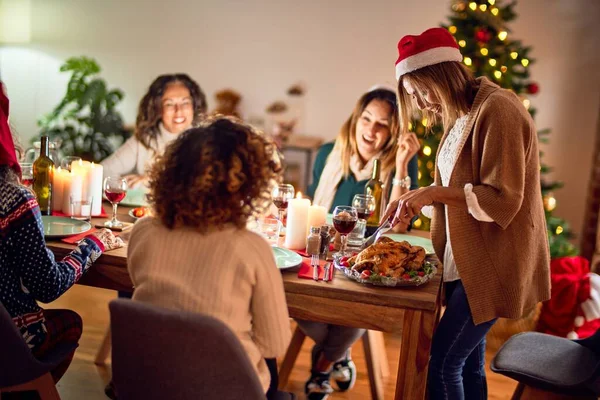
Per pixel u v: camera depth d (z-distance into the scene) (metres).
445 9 5.14
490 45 3.58
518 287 1.77
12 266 1.61
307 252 1.97
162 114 2.99
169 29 5.63
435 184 2.02
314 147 5.27
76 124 5.71
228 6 5.52
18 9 5.40
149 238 1.35
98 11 5.70
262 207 1.39
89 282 1.88
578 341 2.02
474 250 1.77
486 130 1.71
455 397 1.90
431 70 1.81
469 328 1.84
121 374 1.34
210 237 1.31
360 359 2.90
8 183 1.56
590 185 4.17
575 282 3.05
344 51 5.39
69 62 5.17
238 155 1.29
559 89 4.86
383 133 2.65
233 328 1.33
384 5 5.25
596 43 4.74
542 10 4.81
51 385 1.67
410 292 1.69
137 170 3.09
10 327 1.46
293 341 2.46
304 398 2.48
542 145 4.93
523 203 1.76
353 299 1.68
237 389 1.29
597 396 1.75
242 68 5.59
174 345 1.25
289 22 5.45
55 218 2.11
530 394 1.93
